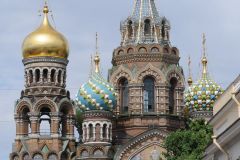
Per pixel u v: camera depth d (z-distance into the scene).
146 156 97.94
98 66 105.56
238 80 42.47
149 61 103.12
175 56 104.69
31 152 98.25
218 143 43.94
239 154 40.34
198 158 66.56
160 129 98.06
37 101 99.62
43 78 101.44
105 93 100.62
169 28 106.75
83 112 100.56
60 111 100.38
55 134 99.25
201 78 105.50
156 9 107.19
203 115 102.19
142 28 105.62
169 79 103.12
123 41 106.38
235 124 39.22
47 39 101.56
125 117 102.00
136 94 102.12
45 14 104.62
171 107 103.62
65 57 102.81
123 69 103.56
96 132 98.31
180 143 71.94
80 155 98.12
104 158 97.38
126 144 98.06
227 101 42.88
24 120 101.12
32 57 101.44
